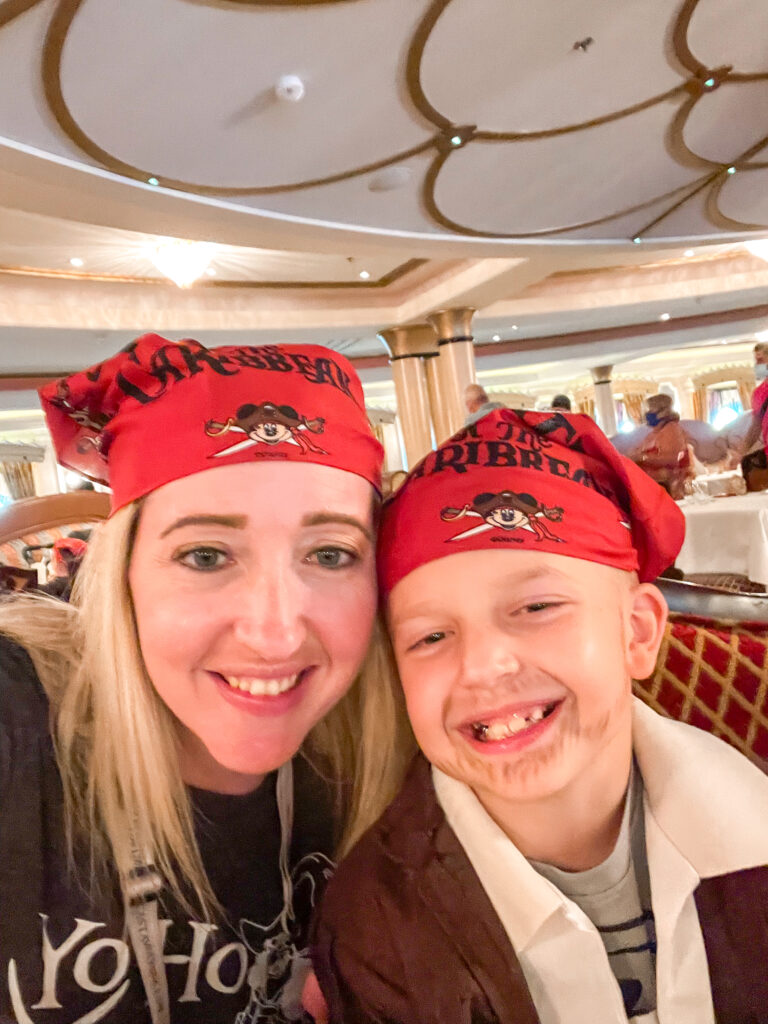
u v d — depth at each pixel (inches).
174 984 25.2
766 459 105.4
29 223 155.3
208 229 143.1
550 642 21.2
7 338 205.8
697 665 29.7
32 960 22.8
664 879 22.4
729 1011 21.5
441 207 146.5
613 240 187.0
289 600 21.6
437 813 24.2
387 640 27.7
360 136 114.8
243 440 22.0
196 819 26.5
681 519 26.5
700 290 278.2
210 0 78.0
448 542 21.9
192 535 21.8
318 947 23.5
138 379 23.3
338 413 24.0
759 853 21.7
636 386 506.0
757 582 86.0
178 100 96.7
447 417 251.4
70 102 92.7
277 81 96.0
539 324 301.3
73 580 36.6
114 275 199.8
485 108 111.9
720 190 166.9
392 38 91.2
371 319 255.3
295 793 29.6
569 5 90.5
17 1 73.6
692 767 23.3
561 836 23.0
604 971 21.5
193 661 22.1
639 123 126.3
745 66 115.3
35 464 408.8
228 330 229.8
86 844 25.0
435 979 21.5
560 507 22.4
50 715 26.3
